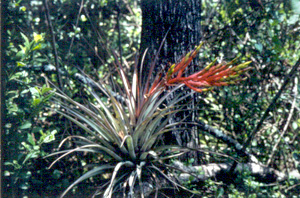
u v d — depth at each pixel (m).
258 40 4.64
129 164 3.21
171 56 3.86
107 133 3.26
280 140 4.53
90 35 5.41
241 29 4.67
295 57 4.39
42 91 3.13
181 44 3.87
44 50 4.73
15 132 3.36
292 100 4.50
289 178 4.11
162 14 3.87
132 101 3.41
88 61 5.33
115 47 5.72
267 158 4.59
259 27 4.61
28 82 3.42
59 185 3.71
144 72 3.95
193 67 3.84
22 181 3.44
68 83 4.30
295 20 4.20
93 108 3.54
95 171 3.14
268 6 4.38
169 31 3.87
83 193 3.68
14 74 3.39
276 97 3.88
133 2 6.04
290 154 4.65
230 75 2.46
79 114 3.37
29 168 3.81
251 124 4.59
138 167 3.15
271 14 4.29
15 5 3.79
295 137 4.66
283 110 4.64
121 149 3.26
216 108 4.31
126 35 5.87
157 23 3.89
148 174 3.30
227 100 4.45
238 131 4.70
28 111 3.52
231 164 4.14
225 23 4.61
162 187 3.23
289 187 4.02
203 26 5.02
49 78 4.53
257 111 4.39
